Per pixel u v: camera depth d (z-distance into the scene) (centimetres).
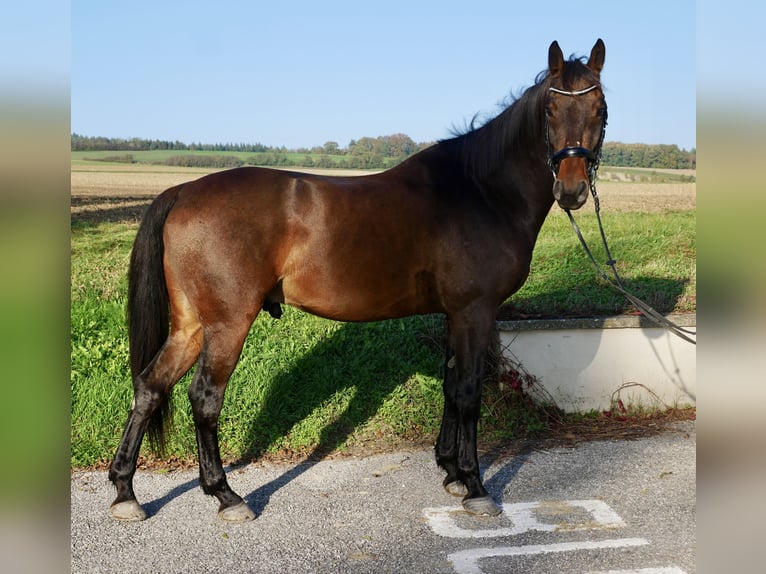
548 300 629
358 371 536
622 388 536
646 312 389
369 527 346
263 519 355
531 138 365
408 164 380
